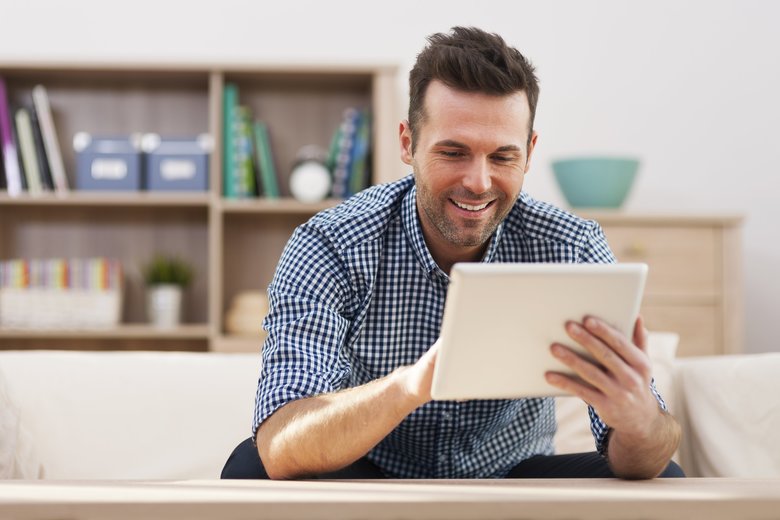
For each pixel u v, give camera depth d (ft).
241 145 9.93
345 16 10.68
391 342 4.48
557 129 10.78
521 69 4.02
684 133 10.89
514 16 10.80
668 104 10.87
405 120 4.60
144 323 10.43
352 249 4.35
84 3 10.44
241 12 10.59
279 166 10.55
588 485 2.85
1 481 2.91
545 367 3.15
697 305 9.53
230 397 5.63
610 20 10.87
